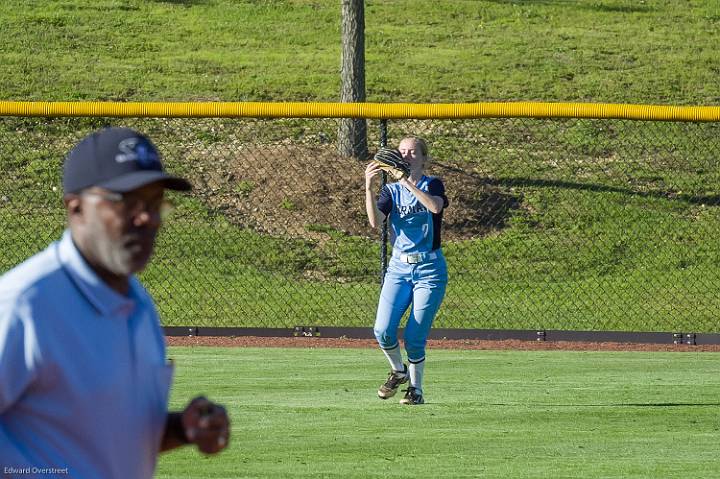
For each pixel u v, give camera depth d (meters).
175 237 53.19
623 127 67.62
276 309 45.81
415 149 26.44
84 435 8.39
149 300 9.36
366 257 52.53
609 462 22.14
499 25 98.94
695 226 57.22
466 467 21.64
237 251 52.38
